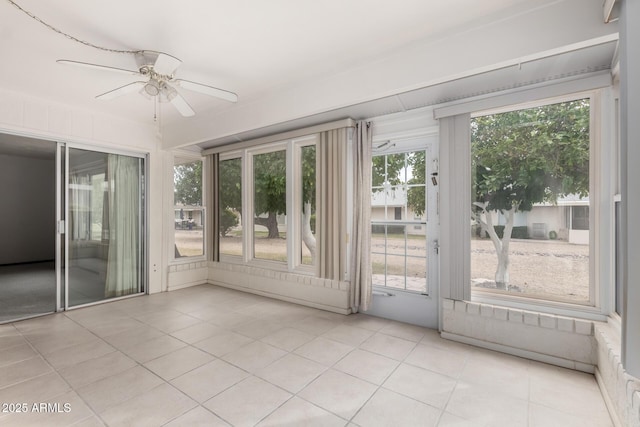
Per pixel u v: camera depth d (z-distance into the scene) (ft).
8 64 8.68
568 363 7.79
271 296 14.19
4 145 18.94
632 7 4.70
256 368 7.86
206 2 6.13
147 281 14.82
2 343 9.29
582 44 5.93
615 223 7.44
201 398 6.61
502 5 6.29
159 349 8.91
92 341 9.45
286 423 5.85
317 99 9.73
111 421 5.87
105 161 13.55
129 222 14.38
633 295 4.69
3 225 22.61
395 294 11.25
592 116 7.85
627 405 5.16
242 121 11.90
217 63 8.71
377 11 6.46
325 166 12.28
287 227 13.79
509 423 5.86
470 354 8.61
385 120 11.27
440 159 9.83
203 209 17.11
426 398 6.63
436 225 10.47
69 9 6.28
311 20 6.77
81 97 11.28
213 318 11.50
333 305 12.16
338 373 7.62
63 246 12.35
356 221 11.43
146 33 7.19
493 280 9.37
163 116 13.51
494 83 8.57
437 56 7.45
